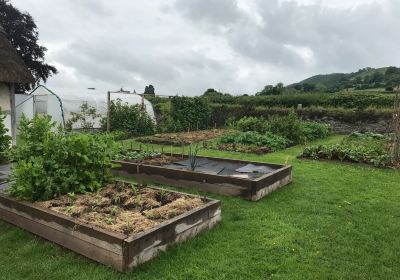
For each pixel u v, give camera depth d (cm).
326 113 1842
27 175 481
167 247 396
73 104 1667
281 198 603
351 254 403
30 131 568
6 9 3047
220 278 351
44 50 3319
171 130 1736
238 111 2066
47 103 1703
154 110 2039
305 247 418
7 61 948
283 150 1186
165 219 417
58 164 508
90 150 547
